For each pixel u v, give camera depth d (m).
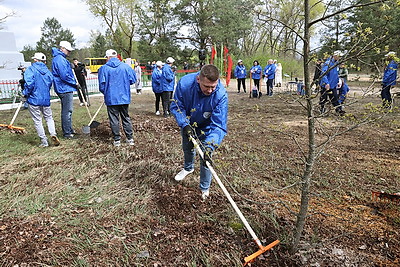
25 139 6.09
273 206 3.29
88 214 3.21
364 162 4.55
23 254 2.58
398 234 2.76
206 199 3.49
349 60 2.12
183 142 3.67
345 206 3.30
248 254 2.62
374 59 2.29
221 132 3.13
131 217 3.15
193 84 3.11
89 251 2.64
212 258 2.56
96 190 3.74
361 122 2.36
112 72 5.20
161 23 30.44
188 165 3.89
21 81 6.55
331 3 2.05
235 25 25.56
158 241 2.78
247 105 10.59
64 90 5.98
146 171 4.28
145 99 13.88
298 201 3.43
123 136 6.27
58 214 3.20
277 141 5.80
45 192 3.67
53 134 5.66
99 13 30.98
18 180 4.03
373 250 2.58
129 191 3.72
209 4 27.67
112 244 2.74
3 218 3.13
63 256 2.57
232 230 2.91
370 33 1.95
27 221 3.07
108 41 41.88
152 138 6.18
